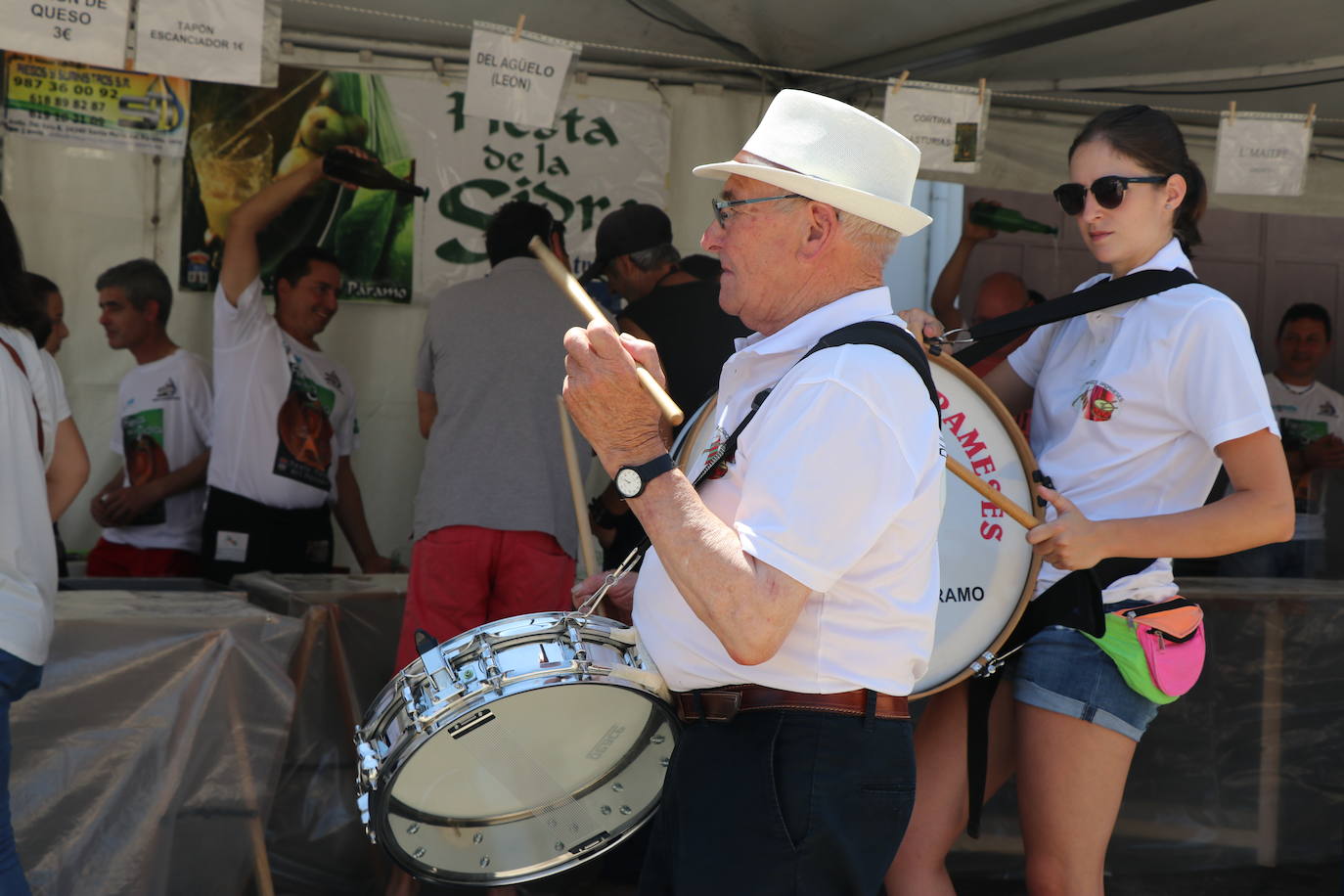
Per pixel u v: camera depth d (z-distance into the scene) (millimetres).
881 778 1631
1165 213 2324
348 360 4613
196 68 2881
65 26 2771
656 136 4676
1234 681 3816
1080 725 2242
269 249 4465
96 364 4375
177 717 2787
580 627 1729
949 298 5152
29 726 2707
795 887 1599
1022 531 2299
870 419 1504
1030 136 4727
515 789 1830
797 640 1604
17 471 2412
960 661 2270
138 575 4320
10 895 2307
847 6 3691
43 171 4273
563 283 1742
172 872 2805
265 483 4188
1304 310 5414
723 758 1638
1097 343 2344
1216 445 2143
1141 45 3930
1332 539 5371
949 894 2369
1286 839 3863
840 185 1615
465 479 3289
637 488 1501
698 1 3779
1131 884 3748
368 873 3287
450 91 4555
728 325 3543
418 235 4594
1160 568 2266
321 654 3305
